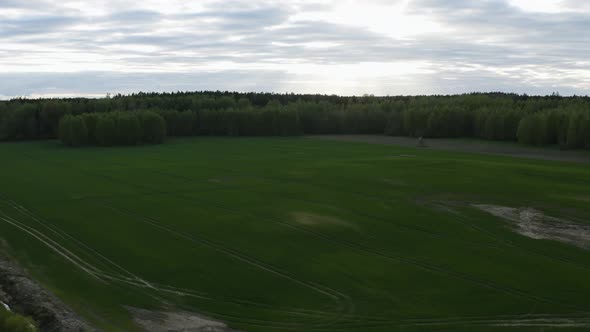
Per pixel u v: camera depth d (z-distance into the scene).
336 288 31.05
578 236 40.62
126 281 32.06
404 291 30.55
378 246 38.66
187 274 33.16
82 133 113.31
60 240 40.12
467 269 33.94
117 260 35.72
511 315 27.36
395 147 105.12
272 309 28.30
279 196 54.56
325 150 99.31
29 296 28.30
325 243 39.38
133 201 52.62
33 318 25.88
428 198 53.09
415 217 46.09
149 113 120.62
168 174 68.94
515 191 55.62
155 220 45.53
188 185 60.84
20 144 116.00
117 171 72.00
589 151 95.12
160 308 28.34
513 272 33.38
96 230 42.66
